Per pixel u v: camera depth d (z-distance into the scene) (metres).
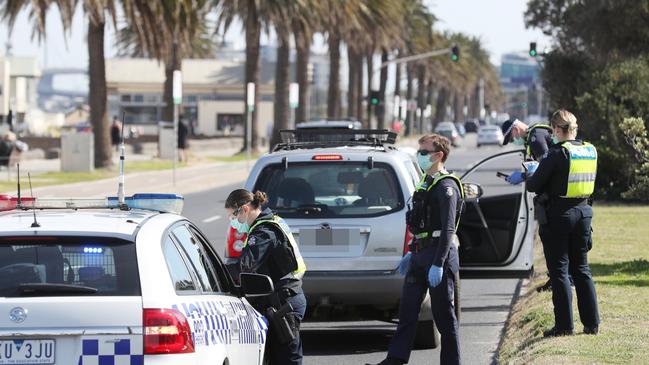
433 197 26.52
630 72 85.38
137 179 115.06
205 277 20.69
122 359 17.08
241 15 157.25
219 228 68.69
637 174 46.56
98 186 102.12
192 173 130.00
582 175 29.92
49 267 17.75
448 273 26.72
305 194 32.53
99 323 17.09
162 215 20.33
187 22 120.12
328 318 33.31
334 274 31.80
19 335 16.94
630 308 34.84
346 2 167.00
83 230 18.09
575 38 104.75
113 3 114.31
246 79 173.12
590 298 30.44
